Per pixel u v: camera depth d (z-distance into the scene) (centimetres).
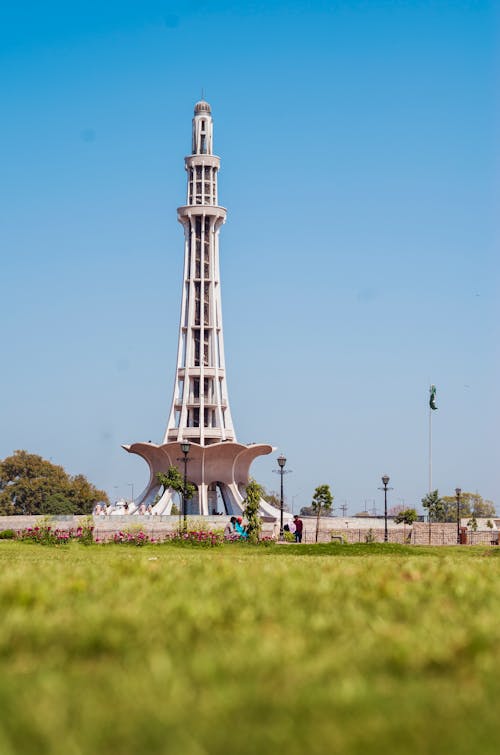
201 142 13750
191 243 13550
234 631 1444
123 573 2277
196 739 934
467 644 1342
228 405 13750
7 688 1111
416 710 1034
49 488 18438
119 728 960
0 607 1655
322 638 1405
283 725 979
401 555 5572
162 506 13288
